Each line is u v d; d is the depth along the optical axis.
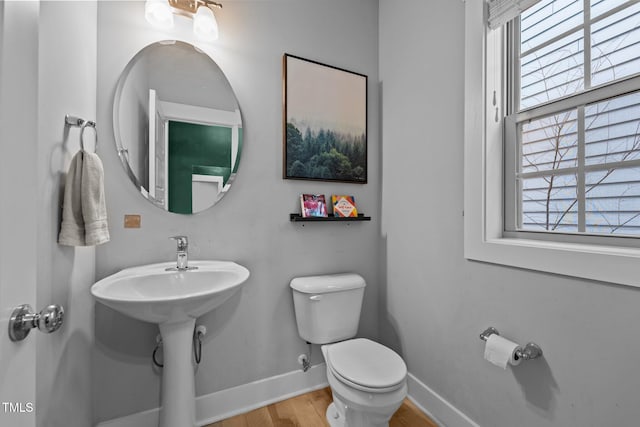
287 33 1.69
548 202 1.14
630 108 0.91
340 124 1.83
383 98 1.95
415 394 1.62
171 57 1.44
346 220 1.76
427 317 1.57
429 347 1.55
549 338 1.01
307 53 1.75
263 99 1.63
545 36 1.16
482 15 1.25
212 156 1.50
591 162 1.01
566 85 1.08
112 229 1.31
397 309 1.79
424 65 1.60
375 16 1.98
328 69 1.80
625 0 0.92
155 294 1.23
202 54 1.49
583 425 0.92
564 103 1.07
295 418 1.49
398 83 1.80
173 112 1.44
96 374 1.27
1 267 0.48
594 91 0.98
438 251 1.50
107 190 1.30
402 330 1.75
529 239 1.19
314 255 1.76
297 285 1.59
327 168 1.78
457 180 1.40
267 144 1.63
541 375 1.04
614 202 0.95
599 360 0.89
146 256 1.37
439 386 1.48
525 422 1.09
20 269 0.53
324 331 1.55
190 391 1.22
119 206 1.32
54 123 0.96
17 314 0.52
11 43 0.50
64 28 1.02
